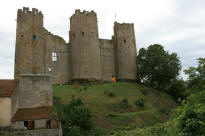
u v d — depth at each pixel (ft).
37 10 135.03
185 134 29.40
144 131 87.76
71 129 81.71
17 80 87.92
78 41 172.65
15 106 81.00
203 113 30.40
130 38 204.54
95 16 185.06
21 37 127.13
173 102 161.99
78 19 176.65
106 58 201.67
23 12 130.72
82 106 96.58
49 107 88.33
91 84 163.63
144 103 141.59
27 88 88.43
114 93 143.33
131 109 128.88
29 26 128.88
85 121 87.92
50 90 93.76
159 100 156.87
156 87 182.70
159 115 126.62
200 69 46.52
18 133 67.10
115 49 208.74
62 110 99.25
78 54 170.09
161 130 82.69
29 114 79.25
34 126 75.92
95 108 118.11
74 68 169.27
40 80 92.07
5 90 79.82
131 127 102.32
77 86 151.33
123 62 196.34
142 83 195.11
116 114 115.55
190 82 49.52
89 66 168.35
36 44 128.67
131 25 210.18
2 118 74.33
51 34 167.12
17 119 74.84
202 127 28.25
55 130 73.51
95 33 180.45
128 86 171.01
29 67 123.34
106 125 100.63
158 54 182.29
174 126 35.53
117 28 206.18
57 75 165.17
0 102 75.61
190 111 31.04
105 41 205.77
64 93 131.75
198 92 43.83
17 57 125.90
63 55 173.58
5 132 67.56
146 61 185.47
